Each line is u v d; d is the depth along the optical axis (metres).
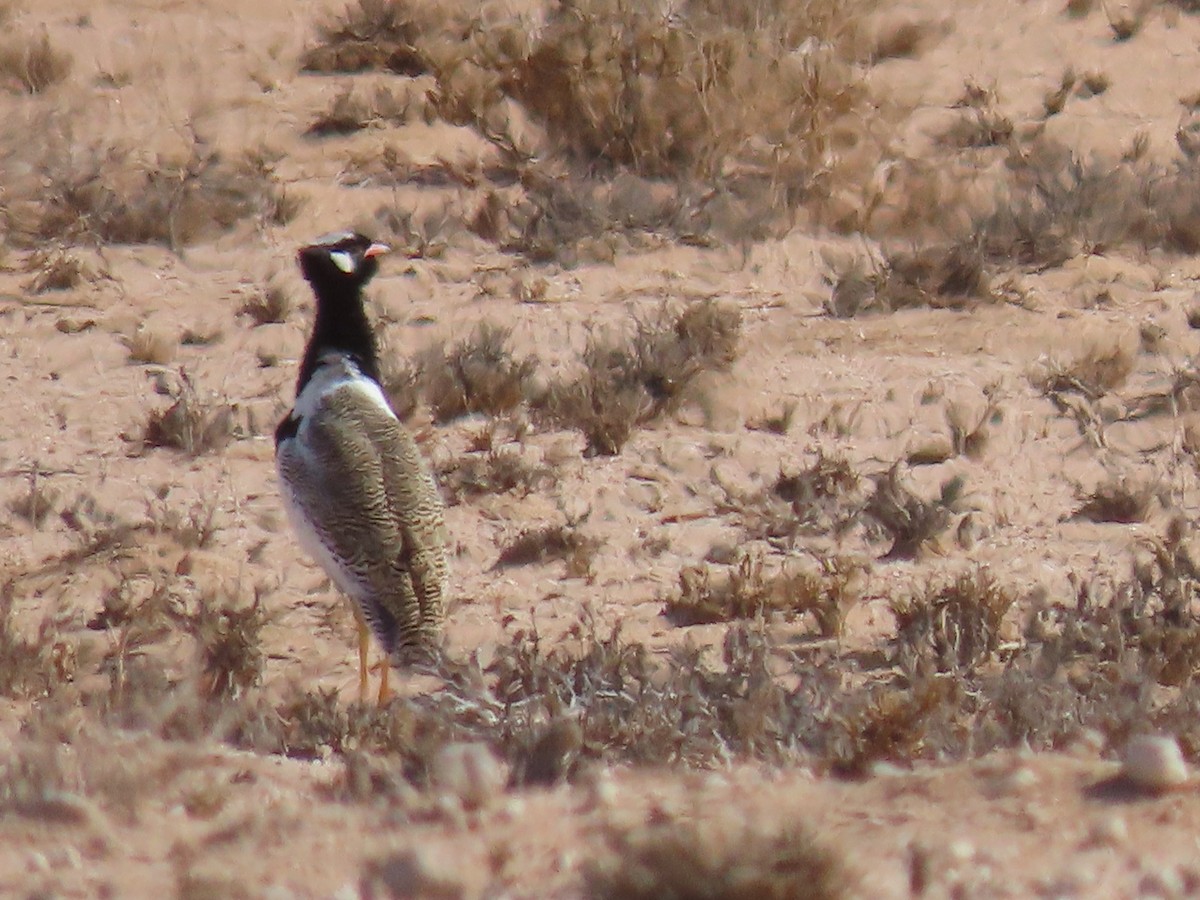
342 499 11.27
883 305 17.36
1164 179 19.69
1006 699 10.88
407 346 16.61
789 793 8.55
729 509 14.57
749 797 8.52
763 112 20.23
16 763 8.82
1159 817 7.85
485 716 10.36
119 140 19.64
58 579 13.34
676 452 15.24
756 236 18.53
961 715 10.77
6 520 14.12
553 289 17.64
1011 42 22.34
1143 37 22.52
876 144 20.20
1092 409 15.91
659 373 15.95
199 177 18.86
